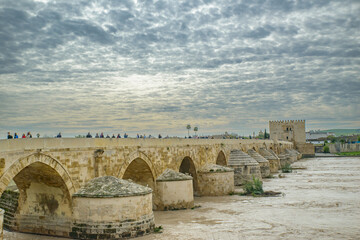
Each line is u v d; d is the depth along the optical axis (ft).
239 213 145.59
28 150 98.12
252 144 334.03
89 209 109.09
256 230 116.98
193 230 118.21
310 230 115.14
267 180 267.18
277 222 127.54
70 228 112.27
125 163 137.18
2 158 89.86
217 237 109.29
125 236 107.34
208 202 176.14
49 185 115.24
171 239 107.34
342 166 372.38
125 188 112.57
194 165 200.03
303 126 601.21
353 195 181.47
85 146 118.32
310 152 593.42
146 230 112.68
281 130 612.70
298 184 234.38
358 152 613.52
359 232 111.34
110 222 107.14
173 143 177.37
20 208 126.11
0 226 84.02
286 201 170.60
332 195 183.42
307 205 158.20
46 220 118.52
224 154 255.29
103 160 125.29
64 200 114.42
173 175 160.66
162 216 142.61
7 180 91.20
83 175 117.60
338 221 126.41
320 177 272.31
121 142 135.95
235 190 217.97
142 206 112.68
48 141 104.99
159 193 156.76
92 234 107.65
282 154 440.86
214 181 197.36
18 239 114.21
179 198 156.46
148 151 154.20
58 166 108.17
